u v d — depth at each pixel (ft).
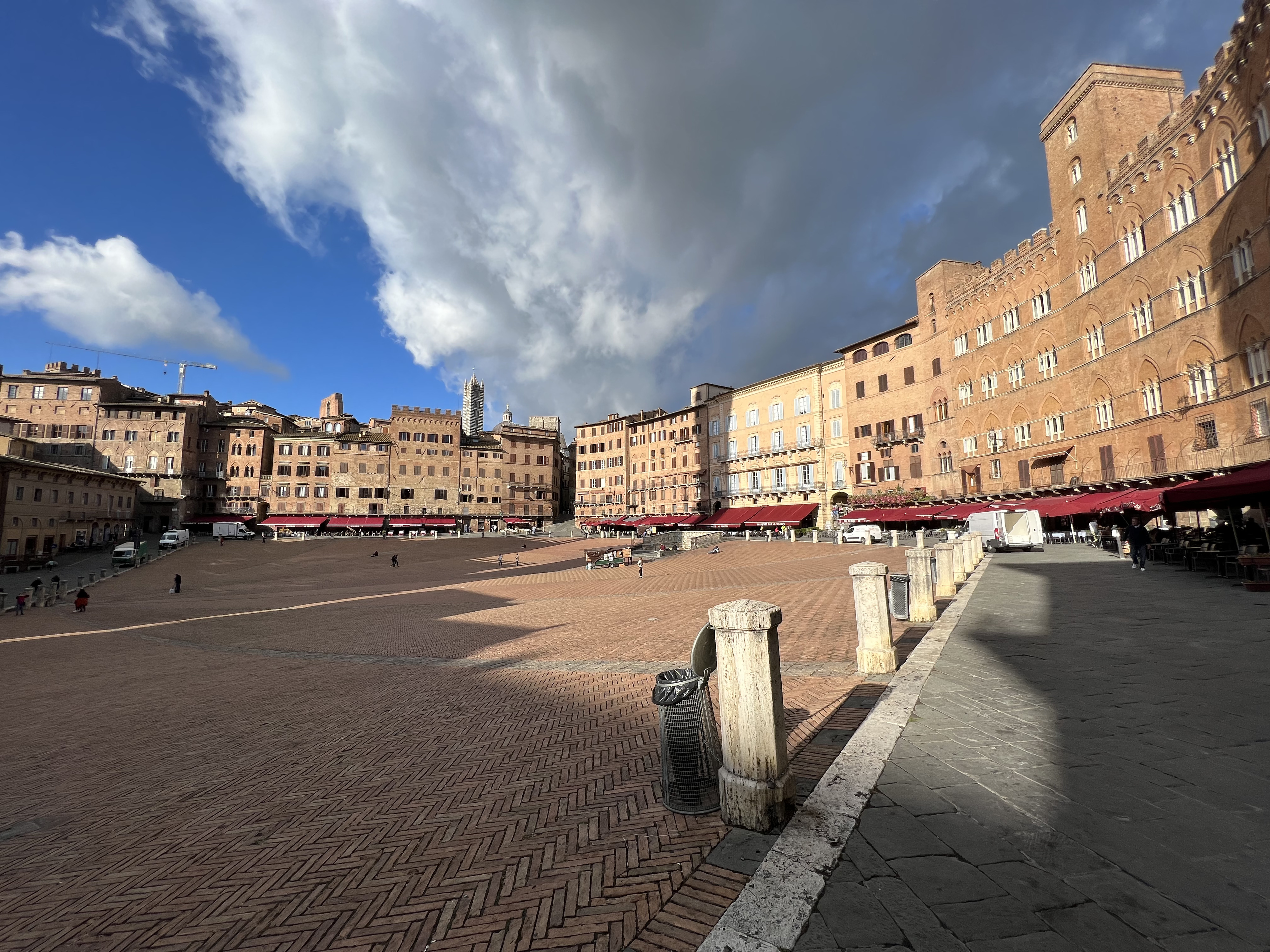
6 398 234.38
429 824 15.26
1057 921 8.86
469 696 29.63
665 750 14.52
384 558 196.95
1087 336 118.01
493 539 257.14
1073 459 121.19
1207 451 88.33
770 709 12.62
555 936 10.05
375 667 40.91
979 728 17.04
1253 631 27.45
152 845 15.72
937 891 9.75
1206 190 87.97
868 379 194.59
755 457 234.38
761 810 12.42
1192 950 8.07
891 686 21.40
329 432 303.48
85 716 32.55
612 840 13.20
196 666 46.80
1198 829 11.08
